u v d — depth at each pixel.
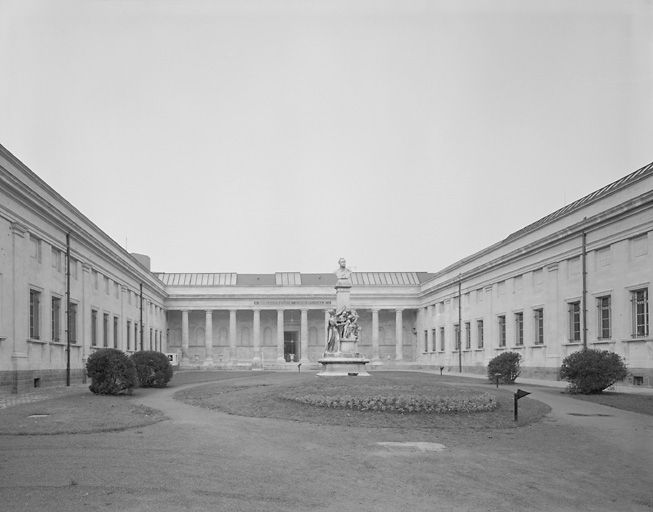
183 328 91.56
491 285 60.38
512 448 15.56
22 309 33.09
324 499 10.46
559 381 43.41
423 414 21.00
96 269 49.22
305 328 91.50
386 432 18.00
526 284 51.78
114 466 12.49
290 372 68.75
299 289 91.81
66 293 40.94
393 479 11.99
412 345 95.50
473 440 16.72
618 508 10.35
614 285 38.25
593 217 39.94
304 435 17.22
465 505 10.31
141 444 15.15
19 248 32.91
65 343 40.44
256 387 32.84
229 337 95.31
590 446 15.94
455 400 21.98
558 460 14.09
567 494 11.12
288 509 9.80
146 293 74.50
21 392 32.22
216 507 9.78
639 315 36.31
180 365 88.25
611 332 38.62
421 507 10.15
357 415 20.88
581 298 42.41
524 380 45.75
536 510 10.14
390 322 96.44
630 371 36.25
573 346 43.31
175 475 11.80
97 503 9.88
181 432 17.34
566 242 44.34
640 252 35.97
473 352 65.50
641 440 16.88
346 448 15.25
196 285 91.88
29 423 18.17
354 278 103.44
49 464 12.64
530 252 50.34
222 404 25.06
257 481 11.52
